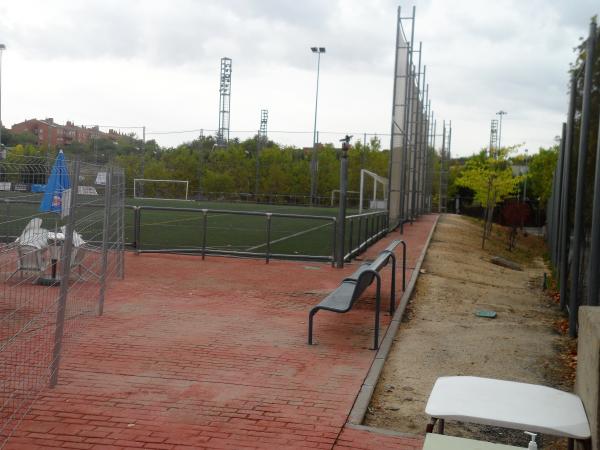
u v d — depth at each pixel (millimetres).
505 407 3066
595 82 8312
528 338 7699
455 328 8055
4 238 5520
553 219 18516
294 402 4977
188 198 52688
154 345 6410
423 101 35344
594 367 3201
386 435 4410
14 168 4629
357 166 53250
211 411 4707
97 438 4133
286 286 10359
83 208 7035
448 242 21250
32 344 5852
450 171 67000
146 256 13180
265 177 53312
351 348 6668
